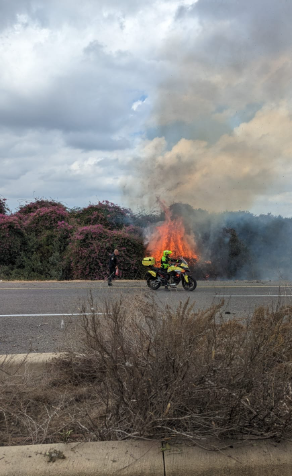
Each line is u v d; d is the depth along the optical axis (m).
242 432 2.63
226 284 14.95
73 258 18.84
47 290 12.56
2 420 3.06
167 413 2.58
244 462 2.39
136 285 14.55
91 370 3.56
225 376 2.71
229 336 3.12
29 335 6.42
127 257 18.83
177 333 2.89
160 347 2.80
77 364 3.68
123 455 2.40
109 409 2.82
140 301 3.76
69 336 4.41
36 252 20.23
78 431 2.85
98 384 3.32
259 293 12.09
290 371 2.92
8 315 8.18
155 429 2.58
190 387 2.64
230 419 2.61
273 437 2.58
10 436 2.80
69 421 2.91
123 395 2.71
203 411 2.66
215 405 2.63
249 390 2.70
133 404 2.69
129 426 2.69
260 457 2.42
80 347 3.81
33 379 3.66
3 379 3.51
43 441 2.70
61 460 2.35
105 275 18.55
